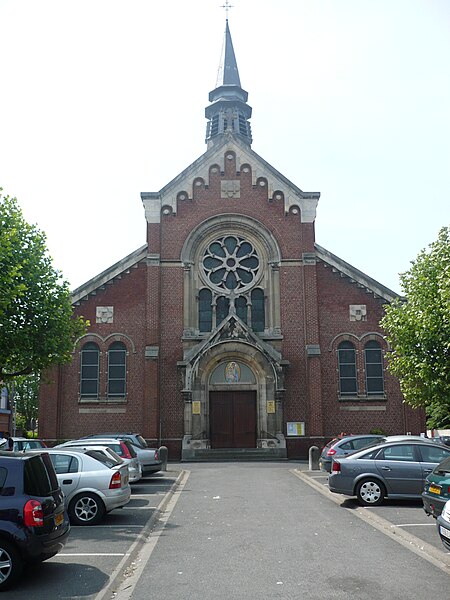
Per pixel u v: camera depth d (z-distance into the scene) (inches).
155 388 1338.6
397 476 670.5
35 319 898.7
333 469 693.9
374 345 1382.9
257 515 626.2
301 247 1416.1
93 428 1341.0
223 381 1355.8
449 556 436.8
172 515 640.4
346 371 1374.3
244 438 1342.3
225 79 1860.2
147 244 1412.4
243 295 1409.9
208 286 1411.2
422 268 934.4
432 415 1884.8
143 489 855.1
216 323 1397.6
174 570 410.3
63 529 407.5
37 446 971.9
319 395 1341.0
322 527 557.0
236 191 1443.2
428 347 895.1
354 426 1350.9
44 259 928.3
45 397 1330.0
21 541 368.5
